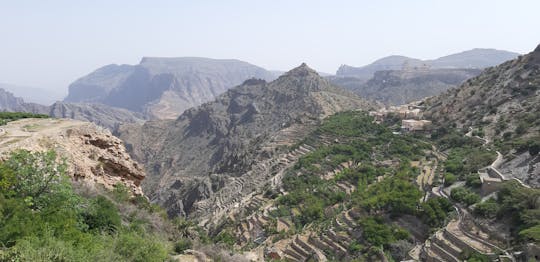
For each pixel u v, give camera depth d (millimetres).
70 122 42594
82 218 23344
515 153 74812
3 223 17984
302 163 109938
